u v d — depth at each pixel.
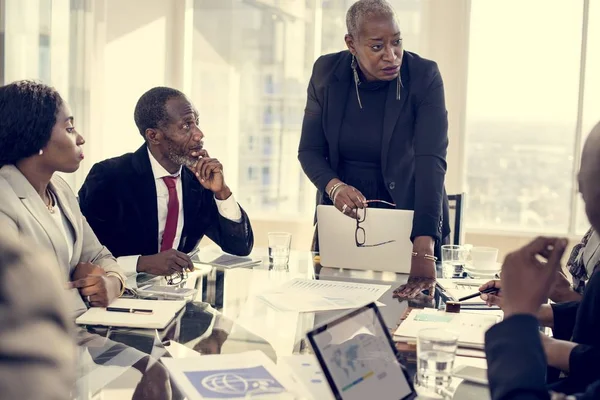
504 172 5.07
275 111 5.49
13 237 0.29
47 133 2.00
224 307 1.96
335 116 2.79
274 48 5.45
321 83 2.84
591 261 2.06
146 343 1.59
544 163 5.00
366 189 2.82
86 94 4.89
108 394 1.25
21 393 0.26
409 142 2.75
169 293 2.10
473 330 1.70
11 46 4.31
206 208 2.81
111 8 5.02
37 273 0.28
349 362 1.18
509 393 0.95
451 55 5.04
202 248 2.97
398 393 1.22
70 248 2.15
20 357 0.27
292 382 1.32
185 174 2.80
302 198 5.49
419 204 2.53
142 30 5.32
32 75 4.47
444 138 2.69
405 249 2.44
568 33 4.87
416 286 2.24
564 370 1.40
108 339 1.61
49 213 1.99
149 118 2.68
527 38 4.94
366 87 2.76
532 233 5.00
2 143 1.98
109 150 5.14
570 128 4.93
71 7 4.75
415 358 1.52
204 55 5.61
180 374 1.32
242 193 5.59
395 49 2.60
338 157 2.83
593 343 1.45
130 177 2.71
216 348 1.55
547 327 1.78
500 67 5.00
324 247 2.55
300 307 1.95
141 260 2.42
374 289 2.19
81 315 1.80
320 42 5.35
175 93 2.72
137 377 1.35
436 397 1.29
